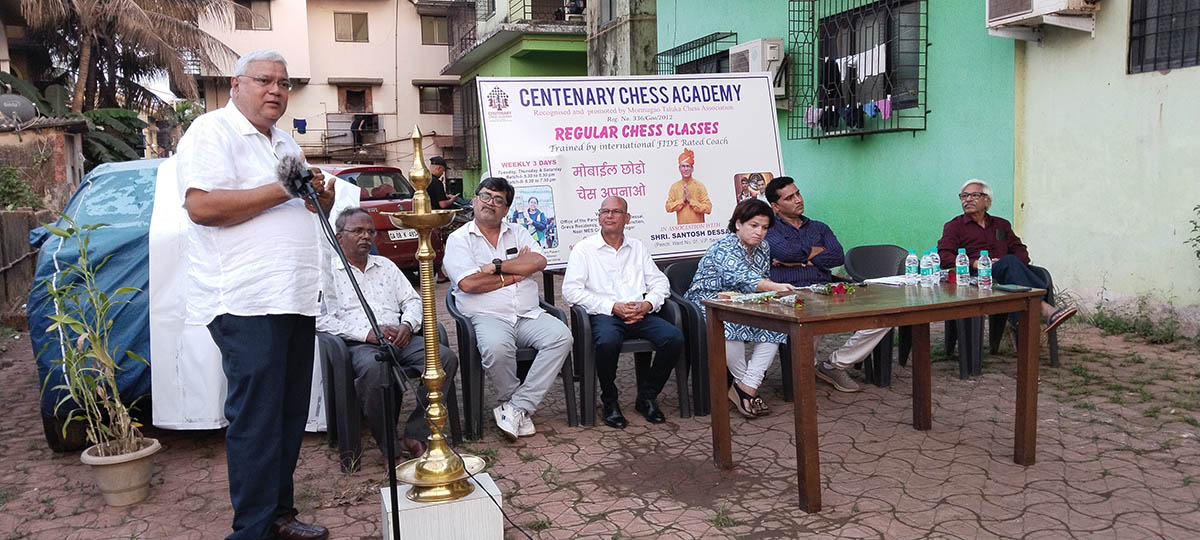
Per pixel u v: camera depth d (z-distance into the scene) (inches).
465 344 168.1
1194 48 213.8
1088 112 239.3
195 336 157.8
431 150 1055.0
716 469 151.3
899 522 126.3
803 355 127.6
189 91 749.9
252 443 115.3
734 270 178.9
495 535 118.4
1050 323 204.1
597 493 141.7
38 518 137.3
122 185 180.4
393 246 377.4
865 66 319.9
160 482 152.5
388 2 1027.9
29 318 160.2
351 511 137.2
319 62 1015.6
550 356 169.3
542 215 211.0
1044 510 128.2
